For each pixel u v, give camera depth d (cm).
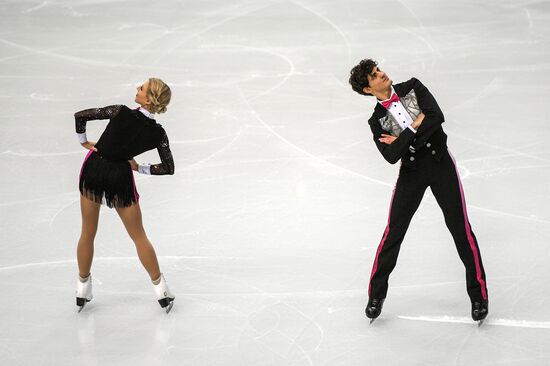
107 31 4197
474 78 3484
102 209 2345
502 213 2269
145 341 1695
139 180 2573
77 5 4631
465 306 1811
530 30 4119
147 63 3753
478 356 1614
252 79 3550
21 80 3541
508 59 3716
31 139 2931
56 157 2773
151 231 2216
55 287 1930
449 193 1661
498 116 3069
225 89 3434
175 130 3019
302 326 1742
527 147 2766
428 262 2016
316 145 2850
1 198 2442
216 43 4019
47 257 2075
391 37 4056
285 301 1848
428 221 2239
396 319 1766
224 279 1953
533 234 2134
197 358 1628
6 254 2091
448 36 4050
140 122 1691
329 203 2378
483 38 4012
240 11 4506
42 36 4131
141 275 1986
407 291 1883
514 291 1858
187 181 2561
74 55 3859
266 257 2059
